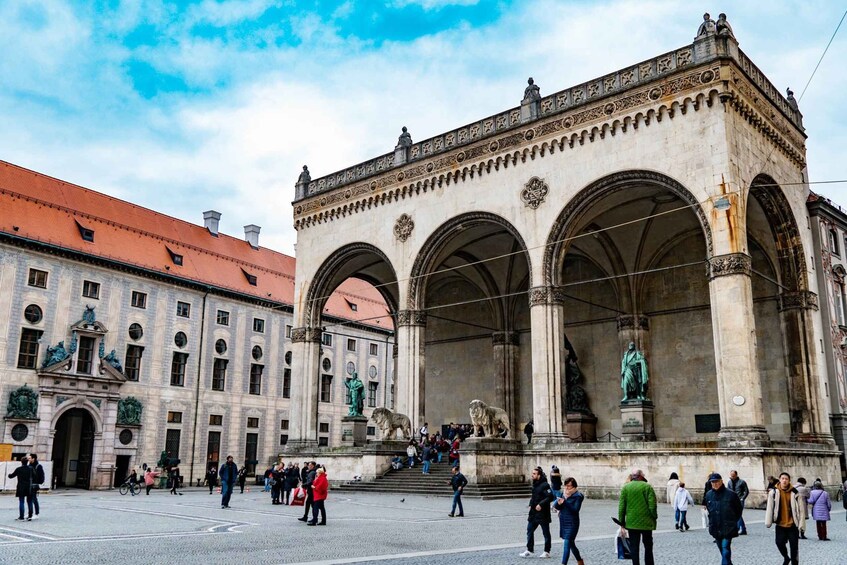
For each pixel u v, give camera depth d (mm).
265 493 45750
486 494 32844
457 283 56562
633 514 12711
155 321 59156
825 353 40438
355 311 78438
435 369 56906
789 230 38562
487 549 16719
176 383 60188
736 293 31266
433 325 57750
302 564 13898
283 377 69000
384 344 80938
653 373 45500
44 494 45844
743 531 20688
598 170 36531
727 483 29344
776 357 40219
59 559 14273
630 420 36594
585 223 38906
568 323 50000
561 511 14227
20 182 55938
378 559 14781
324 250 49500
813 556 16328
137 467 56000
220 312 64500
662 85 34969
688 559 15328
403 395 42531
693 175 33375
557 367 36594
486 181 41062
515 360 52406
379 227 46219
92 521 23172
